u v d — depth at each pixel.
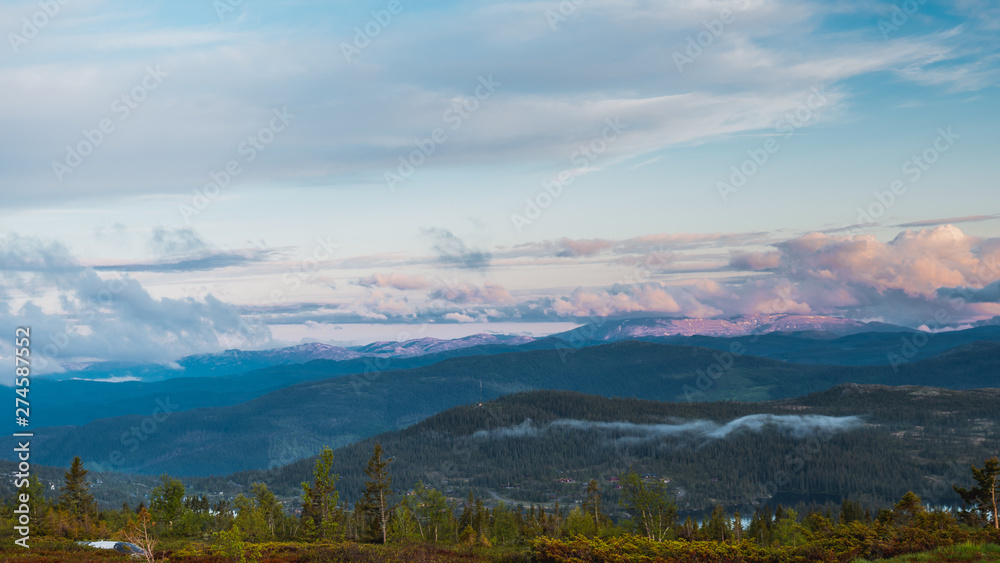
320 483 102.31
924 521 48.28
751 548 50.41
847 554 44.34
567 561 51.06
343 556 58.72
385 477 102.50
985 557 36.88
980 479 72.75
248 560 56.03
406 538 102.38
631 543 54.69
